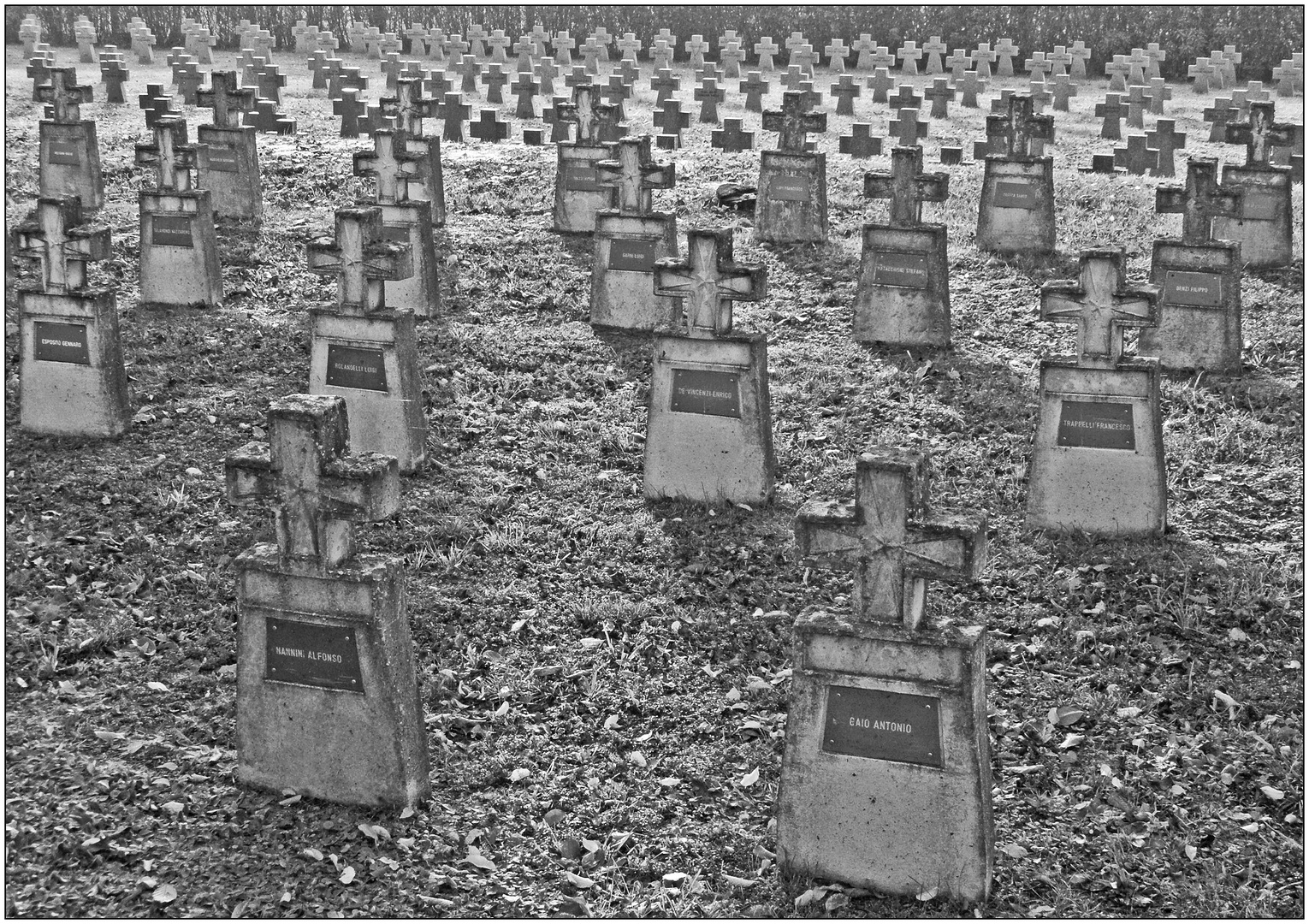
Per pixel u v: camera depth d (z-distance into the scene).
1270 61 36.03
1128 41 37.16
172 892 7.04
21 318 11.94
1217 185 13.62
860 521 6.87
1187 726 8.54
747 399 10.97
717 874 7.40
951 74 37.28
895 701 6.94
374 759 7.64
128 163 21.05
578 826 7.75
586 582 10.11
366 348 11.51
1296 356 13.97
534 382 13.41
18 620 9.43
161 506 10.95
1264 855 7.49
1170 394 13.06
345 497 7.23
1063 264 16.98
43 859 7.21
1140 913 7.10
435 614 9.64
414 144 17.64
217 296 15.42
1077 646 9.30
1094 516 10.67
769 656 9.27
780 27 39.94
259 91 28.27
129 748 8.13
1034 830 7.68
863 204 19.36
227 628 9.40
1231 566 10.20
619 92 28.30
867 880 7.21
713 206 19.30
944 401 12.98
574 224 17.98
